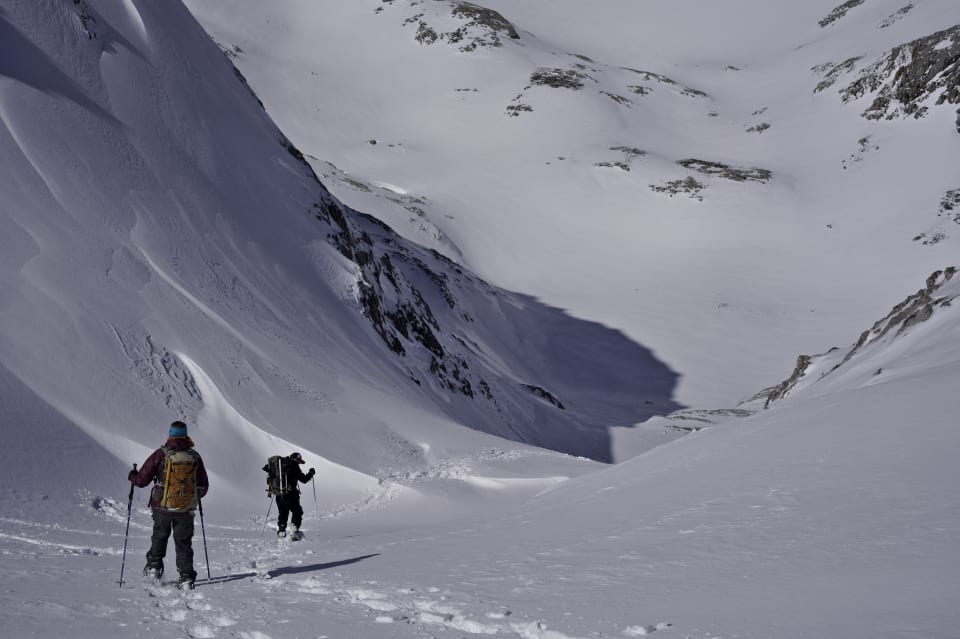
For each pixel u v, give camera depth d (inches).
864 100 5890.8
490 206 5231.3
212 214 1333.7
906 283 4055.1
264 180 1633.9
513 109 6791.3
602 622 190.2
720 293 4224.9
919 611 162.4
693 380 3506.4
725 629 170.4
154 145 1311.5
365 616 218.1
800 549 244.7
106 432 741.9
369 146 6466.5
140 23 1517.0
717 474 434.9
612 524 362.3
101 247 987.3
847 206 4864.7
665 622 182.1
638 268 4571.9
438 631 196.7
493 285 4178.2
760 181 5241.1
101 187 1091.3
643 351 3732.8
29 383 729.0
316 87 7721.5
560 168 5649.6
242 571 343.9
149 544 493.7
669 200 5157.5
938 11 7017.7
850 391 658.2
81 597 248.2
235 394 933.2
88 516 596.1
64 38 1278.3
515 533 397.4
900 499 281.4
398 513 783.7
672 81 7628.0
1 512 546.0
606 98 6845.5
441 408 1772.9
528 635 188.5
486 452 1105.4
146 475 301.1
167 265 1081.4
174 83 1505.9
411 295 2410.2
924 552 214.5
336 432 997.2
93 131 1165.1
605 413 3147.1
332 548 435.2
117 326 883.4
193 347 952.9
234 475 817.5
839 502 297.1
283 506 531.5
